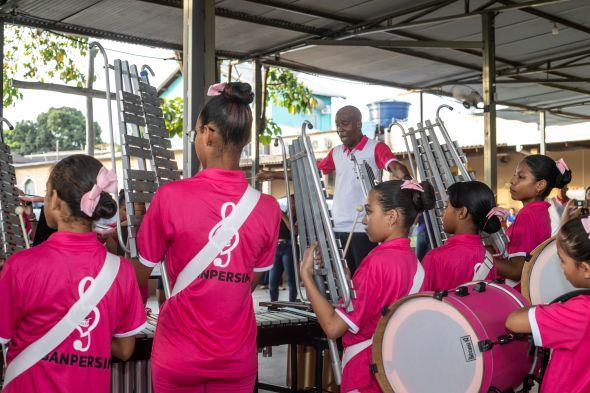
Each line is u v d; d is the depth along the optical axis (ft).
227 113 6.88
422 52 30.76
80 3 21.71
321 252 8.50
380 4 23.99
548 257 9.64
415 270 8.25
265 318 11.09
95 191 6.08
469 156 53.16
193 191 6.75
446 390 7.38
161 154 9.08
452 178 12.73
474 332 7.20
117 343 6.84
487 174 27.07
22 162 73.92
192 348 6.70
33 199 13.94
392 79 35.63
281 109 69.77
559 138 51.52
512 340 7.33
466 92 27.55
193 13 14.70
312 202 8.71
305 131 8.80
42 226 10.89
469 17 24.59
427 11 24.81
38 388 6.05
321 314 8.02
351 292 7.98
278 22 25.03
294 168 9.50
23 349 6.12
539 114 47.73
